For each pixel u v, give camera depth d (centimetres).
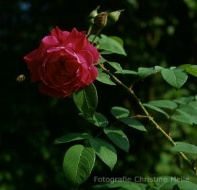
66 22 516
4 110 520
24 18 554
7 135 510
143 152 465
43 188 504
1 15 583
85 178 122
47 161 508
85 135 136
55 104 515
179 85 129
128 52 472
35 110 518
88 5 495
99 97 439
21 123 514
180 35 499
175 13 489
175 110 164
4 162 498
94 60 128
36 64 127
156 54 488
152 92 472
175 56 504
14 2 559
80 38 125
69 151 127
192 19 491
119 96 433
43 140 511
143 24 480
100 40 158
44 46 125
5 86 535
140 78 140
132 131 448
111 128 139
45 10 537
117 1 479
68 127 510
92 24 145
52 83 125
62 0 512
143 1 479
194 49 502
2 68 538
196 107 164
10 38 550
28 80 531
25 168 500
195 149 133
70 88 126
